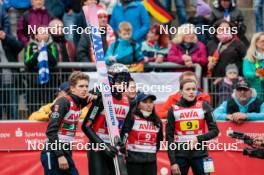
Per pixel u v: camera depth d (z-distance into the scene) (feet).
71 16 102.22
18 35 100.83
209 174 84.23
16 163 90.12
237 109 91.30
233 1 104.58
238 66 97.60
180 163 83.87
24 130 90.17
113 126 80.48
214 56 96.27
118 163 80.23
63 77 94.27
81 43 96.73
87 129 81.25
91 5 84.38
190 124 83.71
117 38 102.99
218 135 90.53
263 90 94.94
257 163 91.15
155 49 97.66
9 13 105.91
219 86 94.63
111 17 103.86
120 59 94.17
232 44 96.94
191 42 96.27
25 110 94.02
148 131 83.66
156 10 108.68
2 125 89.97
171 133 83.71
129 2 103.60
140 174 83.76
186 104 84.07
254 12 113.09
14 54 98.22
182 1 109.81
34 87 93.86
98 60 82.33
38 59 93.20
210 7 110.63
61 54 96.89
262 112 91.25
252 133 90.68
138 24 103.04
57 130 79.82
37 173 90.27
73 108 80.64
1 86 93.56
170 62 95.91
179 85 90.33
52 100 94.07
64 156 80.18
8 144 90.07
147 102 83.20
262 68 94.27
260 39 94.22
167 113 84.58
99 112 81.46
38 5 100.17
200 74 95.40
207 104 84.28
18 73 93.61
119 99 82.43
